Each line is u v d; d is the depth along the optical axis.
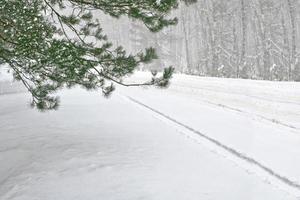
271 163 6.84
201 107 13.52
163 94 17.89
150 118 11.52
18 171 7.32
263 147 7.90
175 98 16.25
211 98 15.96
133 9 8.20
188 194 5.58
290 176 6.16
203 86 20.66
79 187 6.14
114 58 8.21
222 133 9.25
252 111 12.40
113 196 5.67
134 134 9.48
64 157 7.75
